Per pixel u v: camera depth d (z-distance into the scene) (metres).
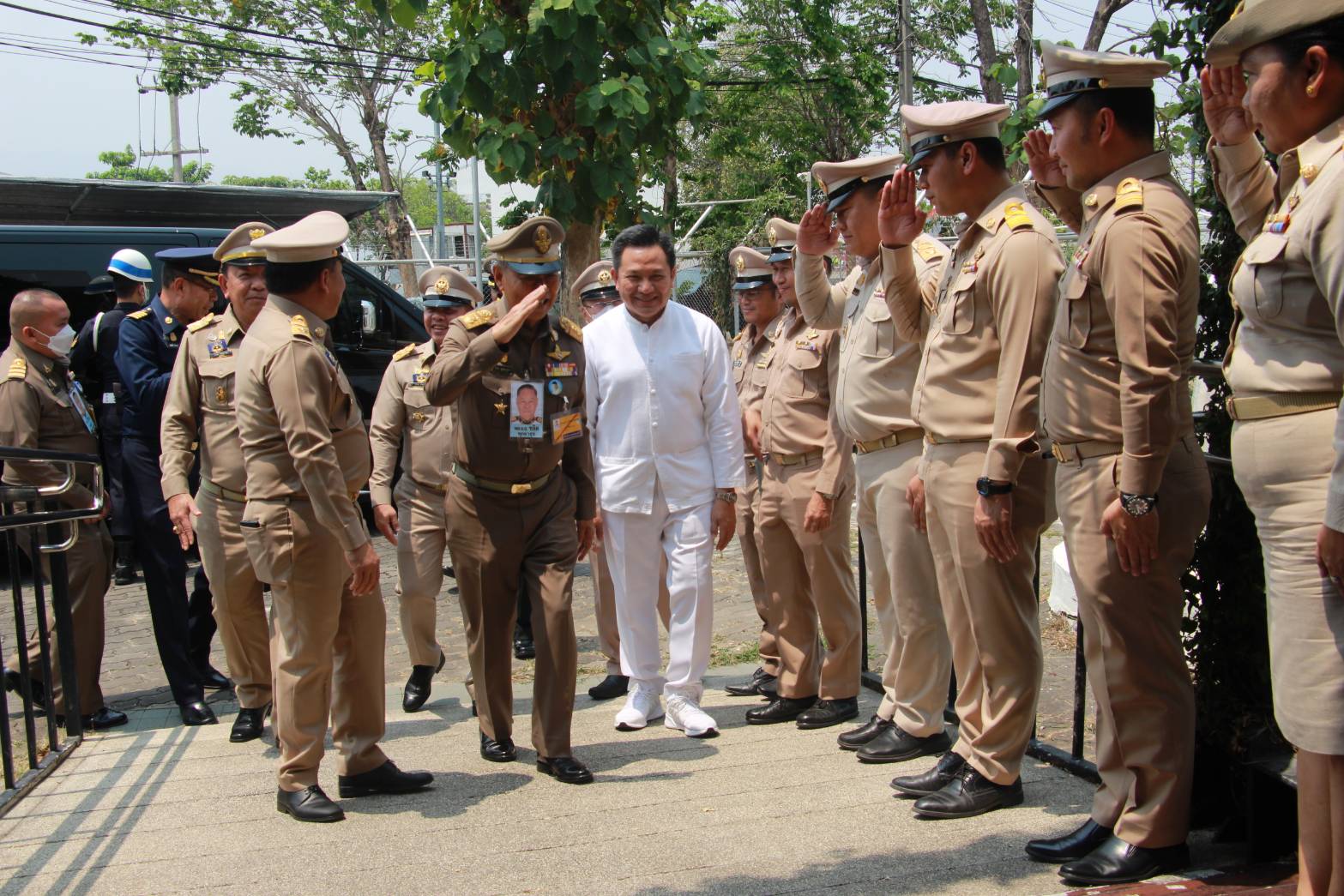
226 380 4.55
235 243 4.58
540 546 4.16
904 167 3.65
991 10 17.86
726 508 4.71
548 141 6.04
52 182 10.34
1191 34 3.37
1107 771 3.13
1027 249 3.23
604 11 5.94
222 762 4.43
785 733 4.57
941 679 4.08
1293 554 2.39
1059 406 3.00
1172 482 2.88
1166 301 2.72
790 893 3.00
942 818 3.49
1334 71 2.29
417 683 5.30
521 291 4.09
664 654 6.30
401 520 5.33
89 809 3.90
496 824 3.63
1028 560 3.46
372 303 10.07
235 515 4.57
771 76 23.98
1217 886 2.83
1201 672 3.26
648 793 3.87
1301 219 2.32
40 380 5.35
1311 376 2.37
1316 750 2.37
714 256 22.27
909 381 3.91
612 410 4.64
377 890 3.15
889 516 3.98
